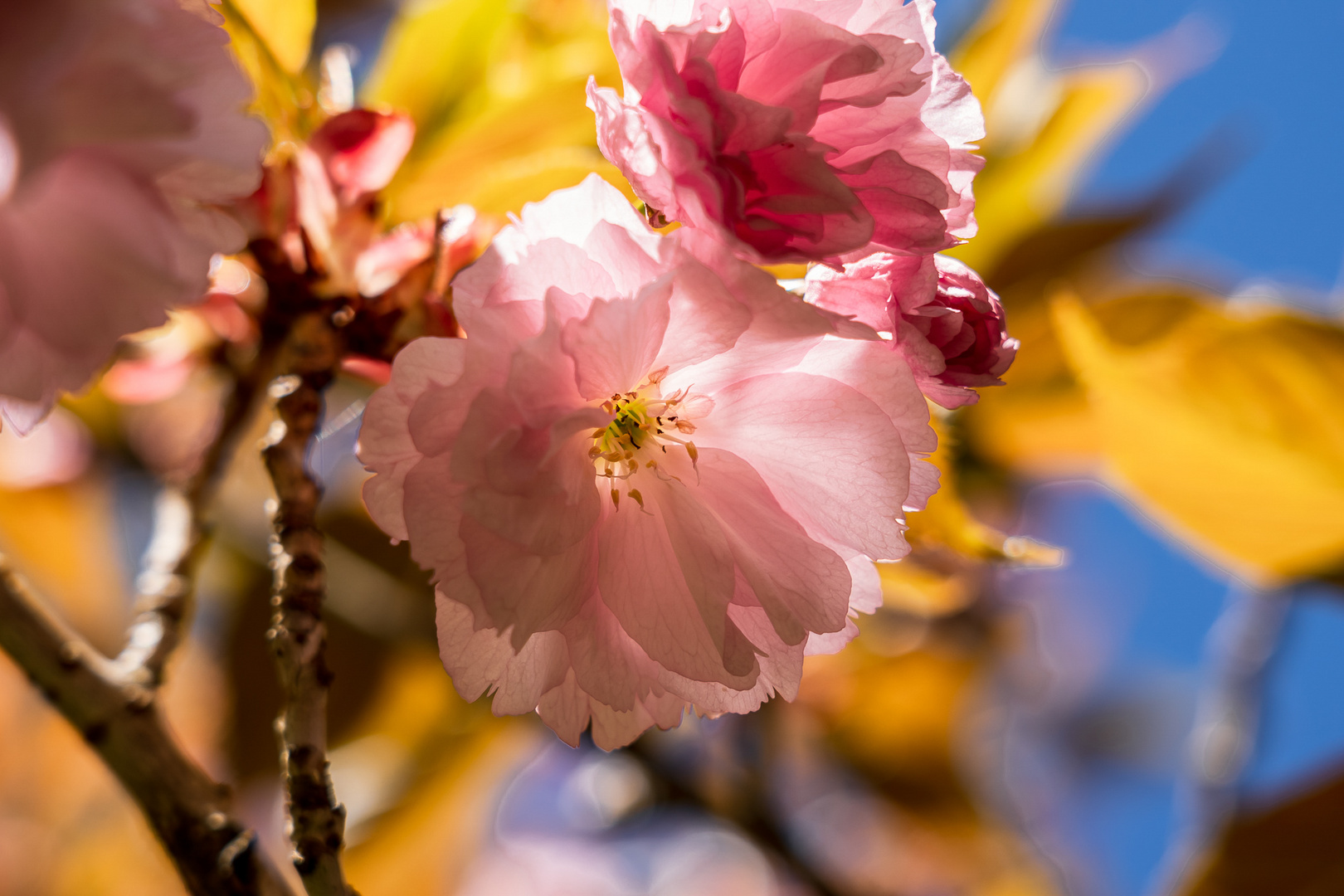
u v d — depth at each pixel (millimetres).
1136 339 324
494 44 307
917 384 269
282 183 285
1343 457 309
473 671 271
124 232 254
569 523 271
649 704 280
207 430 304
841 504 273
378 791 366
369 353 283
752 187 262
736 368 273
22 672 273
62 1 247
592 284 263
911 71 264
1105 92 362
